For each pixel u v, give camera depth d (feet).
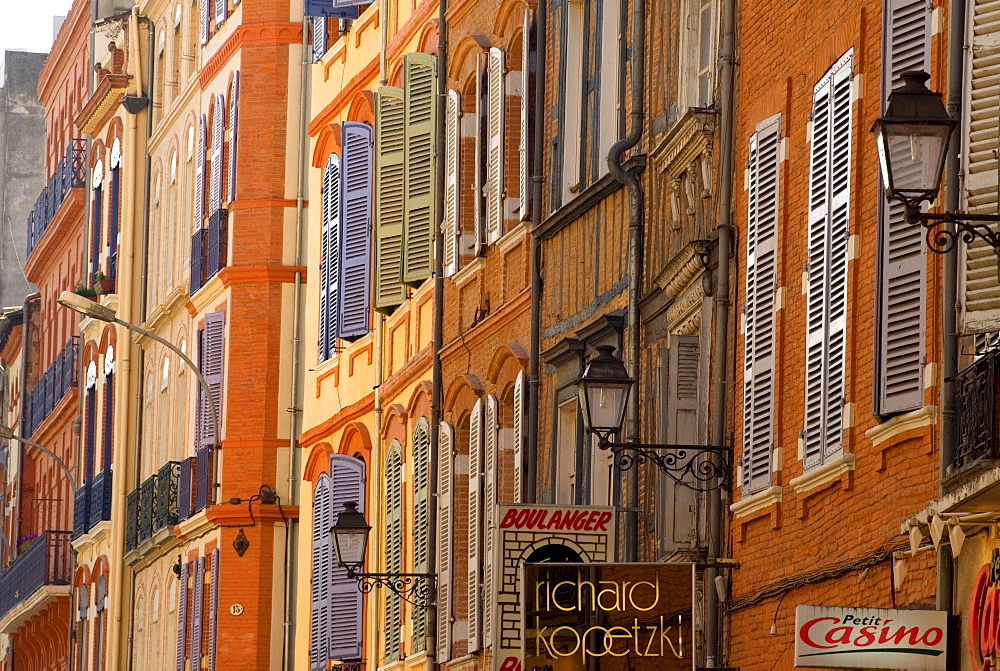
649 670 173.78
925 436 139.54
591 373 177.37
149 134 480.23
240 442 393.09
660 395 192.44
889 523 145.48
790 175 170.81
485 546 261.24
